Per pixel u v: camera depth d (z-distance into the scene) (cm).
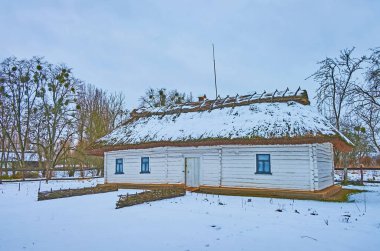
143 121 2519
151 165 2203
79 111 4088
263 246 731
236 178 1847
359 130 2556
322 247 725
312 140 1587
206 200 1510
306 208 1269
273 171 1741
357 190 2042
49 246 745
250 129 1780
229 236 819
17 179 3048
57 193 1673
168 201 1479
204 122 2091
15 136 4166
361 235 834
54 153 3788
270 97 2058
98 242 773
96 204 1435
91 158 3978
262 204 1378
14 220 1061
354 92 1856
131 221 1019
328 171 2017
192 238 801
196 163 2036
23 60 3506
